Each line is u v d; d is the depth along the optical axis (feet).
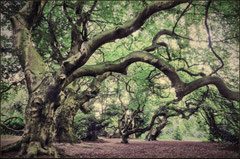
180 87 27.78
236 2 32.55
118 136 68.18
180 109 50.83
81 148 27.96
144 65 54.08
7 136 33.83
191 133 86.99
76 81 39.04
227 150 28.02
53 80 22.86
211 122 46.83
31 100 22.50
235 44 38.81
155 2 23.06
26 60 24.44
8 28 31.04
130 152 24.82
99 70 27.48
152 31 48.47
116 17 37.73
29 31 25.82
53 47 34.94
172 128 88.43
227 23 37.91
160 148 30.68
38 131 21.45
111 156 21.01
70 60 23.11
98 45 24.62
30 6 24.76
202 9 37.99
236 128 42.16
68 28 36.35
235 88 41.06
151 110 70.59
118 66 28.45
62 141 32.71
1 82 32.17
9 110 35.99
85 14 32.58
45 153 20.30
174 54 47.29
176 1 23.16
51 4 34.40
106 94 65.21
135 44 51.85
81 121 49.55
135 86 59.52
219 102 43.57
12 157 18.31
